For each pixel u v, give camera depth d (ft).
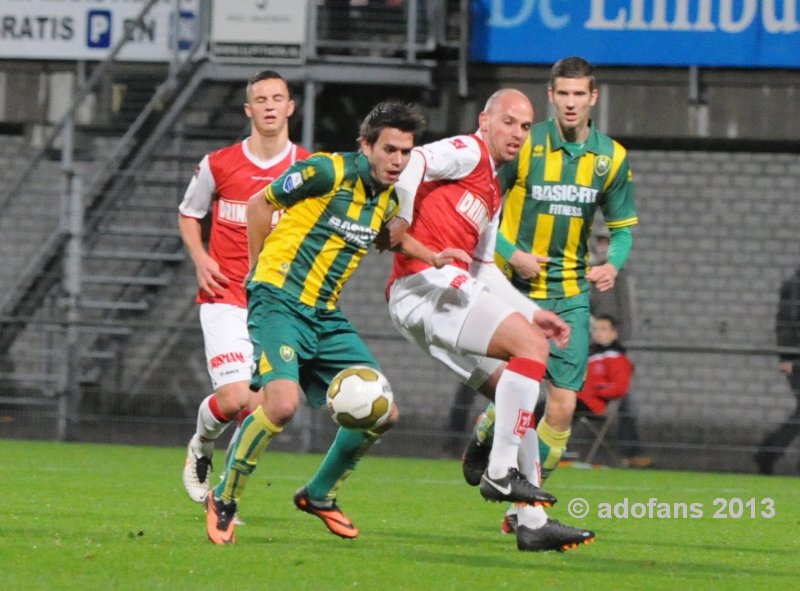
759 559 63.36
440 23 156.56
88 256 153.07
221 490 60.34
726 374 145.28
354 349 61.98
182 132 159.84
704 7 152.87
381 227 61.82
